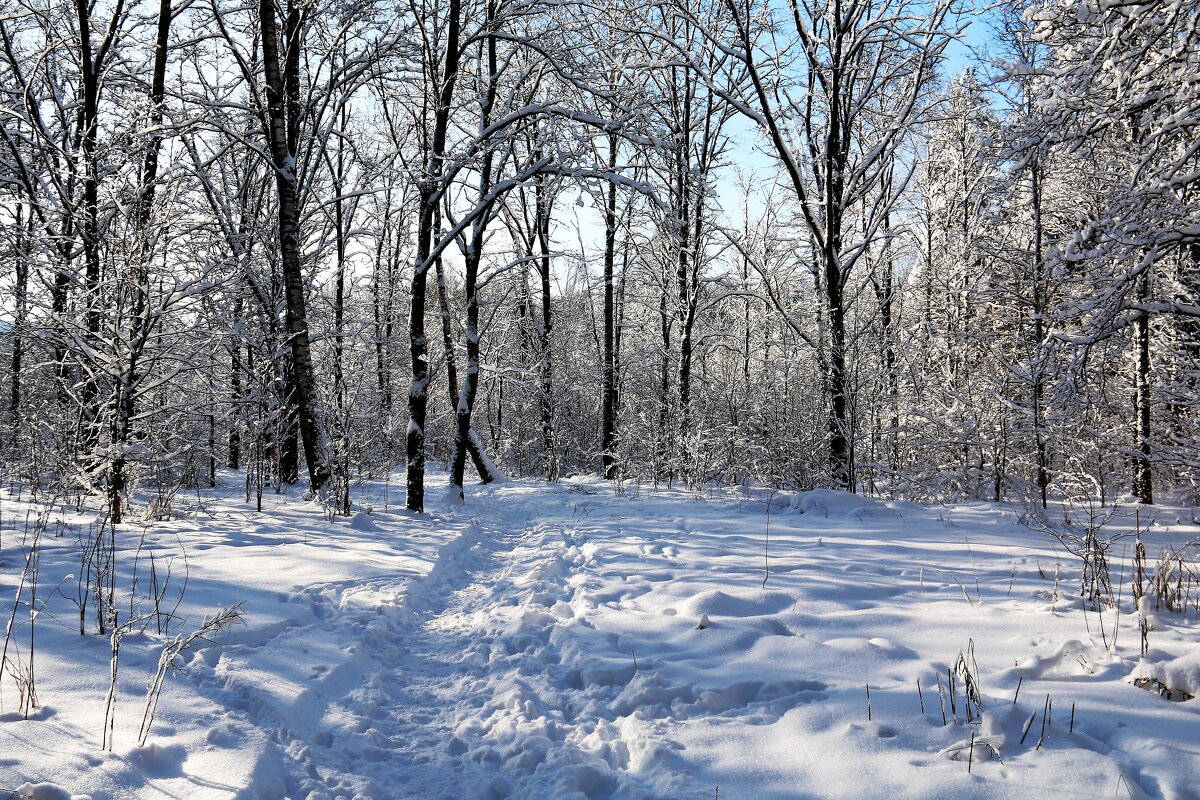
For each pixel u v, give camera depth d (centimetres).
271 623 479
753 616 512
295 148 1352
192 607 499
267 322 1291
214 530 841
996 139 650
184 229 971
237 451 2166
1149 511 1025
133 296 827
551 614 552
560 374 2512
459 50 1267
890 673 390
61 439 963
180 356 927
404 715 396
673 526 1003
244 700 364
